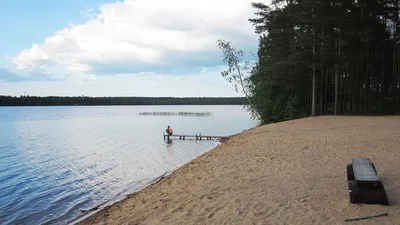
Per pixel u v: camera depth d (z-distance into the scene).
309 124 24.20
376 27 31.56
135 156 24.50
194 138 37.53
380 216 5.02
